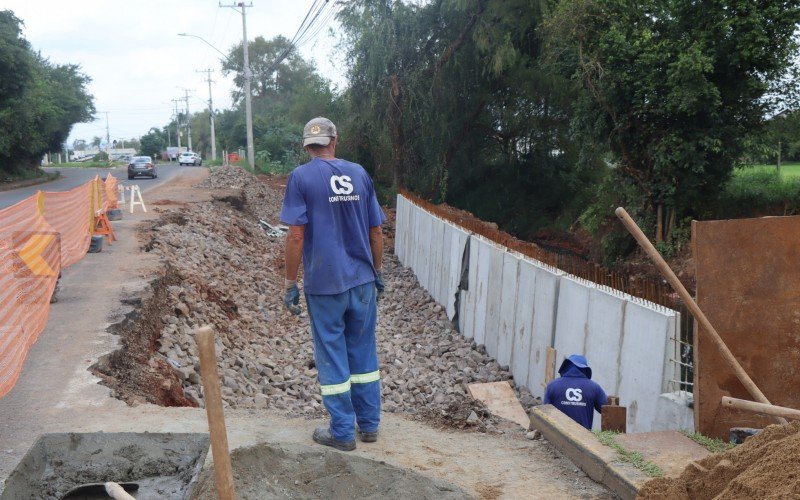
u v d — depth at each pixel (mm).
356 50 33625
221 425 2701
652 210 22500
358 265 4863
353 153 36938
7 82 41469
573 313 10266
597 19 21109
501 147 36750
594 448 4699
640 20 20781
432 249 19578
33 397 6137
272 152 65312
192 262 16781
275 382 11172
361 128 35406
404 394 11008
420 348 14602
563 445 5016
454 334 16031
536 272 11719
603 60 20969
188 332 11492
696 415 5203
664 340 7691
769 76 19750
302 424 5352
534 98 32875
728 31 19078
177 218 21656
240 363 11227
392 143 34781
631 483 4168
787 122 20828
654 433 4996
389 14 32625
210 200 27344
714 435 5180
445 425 5711
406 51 32719
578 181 35312
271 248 25328
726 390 5164
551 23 22312
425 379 12000
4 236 8859
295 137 64000
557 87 31297
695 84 18938
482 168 37062
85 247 14359
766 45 18844
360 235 4828
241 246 23031
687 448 4707
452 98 33125
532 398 11297
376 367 5137
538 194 36719
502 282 13430
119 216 19969
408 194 26625
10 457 4766
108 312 9586
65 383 6559
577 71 21625
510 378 12742
